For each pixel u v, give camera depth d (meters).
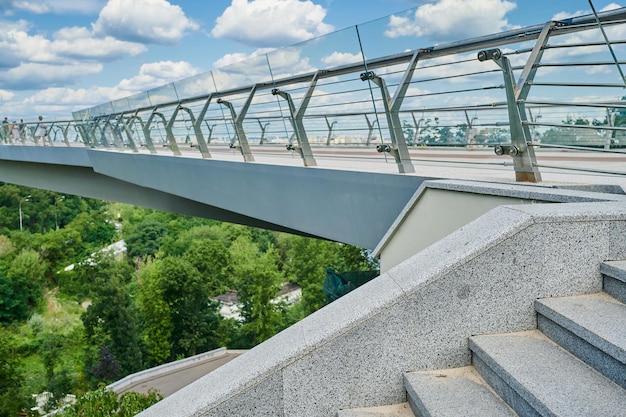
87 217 96.62
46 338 57.91
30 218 98.25
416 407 3.13
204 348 61.75
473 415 2.84
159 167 14.68
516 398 2.85
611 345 2.72
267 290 61.78
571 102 4.46
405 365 3.36
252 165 9.93
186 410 3.14
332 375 3.28
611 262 3.46
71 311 73.94
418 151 6.38
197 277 61.25
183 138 13.20
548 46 4.61
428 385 3.18
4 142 31.83
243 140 10.27
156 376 38.12
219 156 12.02
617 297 3.38
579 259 3.47
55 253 86.31
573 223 3.43
